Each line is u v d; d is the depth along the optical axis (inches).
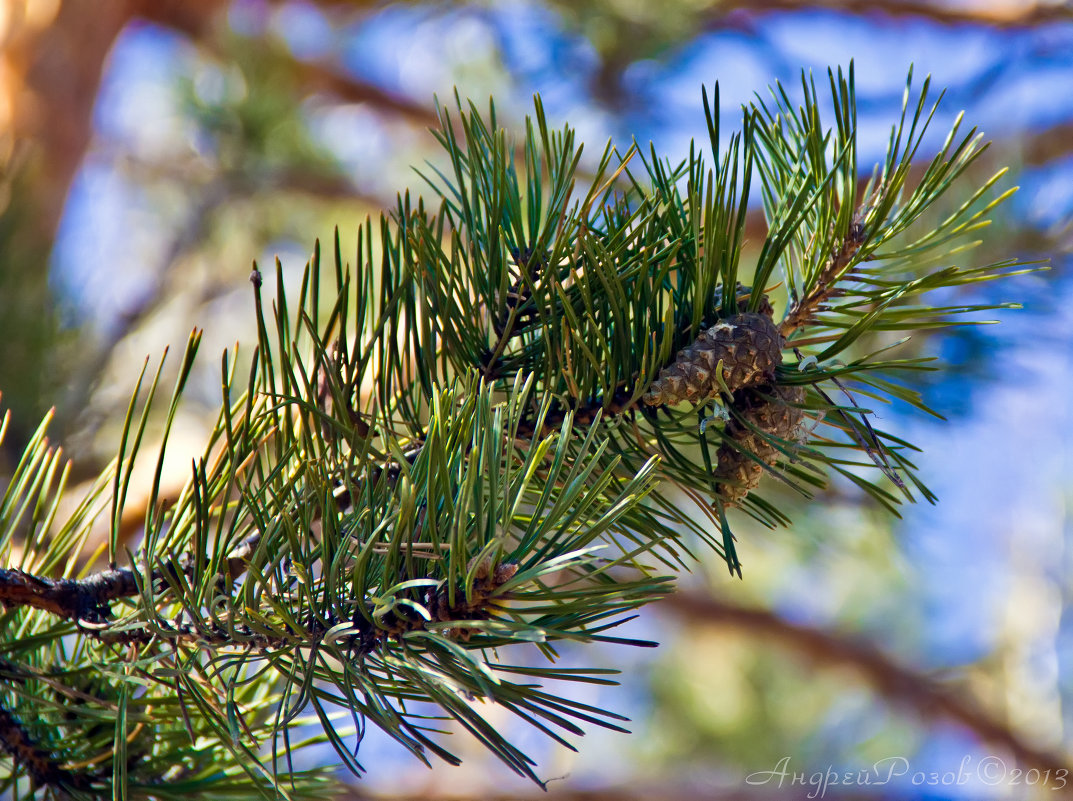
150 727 48.8
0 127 99.3
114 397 81.6
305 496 46.7
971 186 85.5
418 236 47.8
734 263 47.5
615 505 45.4
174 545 47.6
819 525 94.8
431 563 45.8
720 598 130.2
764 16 122.6
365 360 47.6
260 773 49.0
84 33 107.3
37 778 48.5
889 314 47.9
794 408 47.9
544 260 48.2
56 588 47.0
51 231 100.5
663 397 47.3
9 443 72.6
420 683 45.5
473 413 46.1
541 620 45.7
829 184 48.2
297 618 46.1
